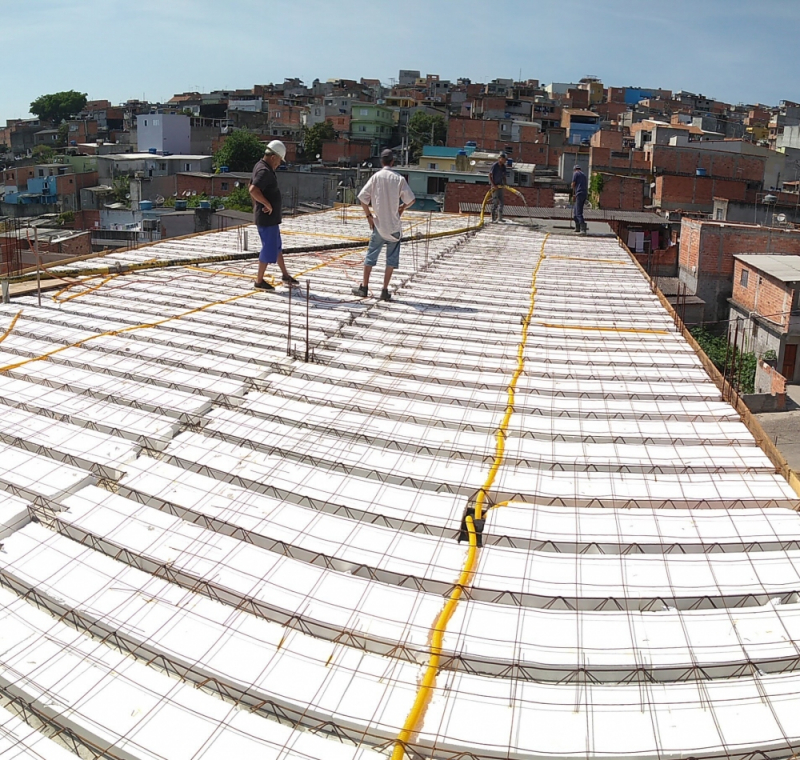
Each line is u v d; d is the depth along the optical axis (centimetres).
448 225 1675
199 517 361
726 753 235
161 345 645
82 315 746
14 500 367
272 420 481
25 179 6844
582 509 374
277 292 874
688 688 262
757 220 3812
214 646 278
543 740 239
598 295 955
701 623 290
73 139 9788
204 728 244
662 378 597
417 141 8338
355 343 670
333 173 5884
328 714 248
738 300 2878
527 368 612
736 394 535
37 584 311
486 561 328
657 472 421
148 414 480
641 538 347
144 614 294
